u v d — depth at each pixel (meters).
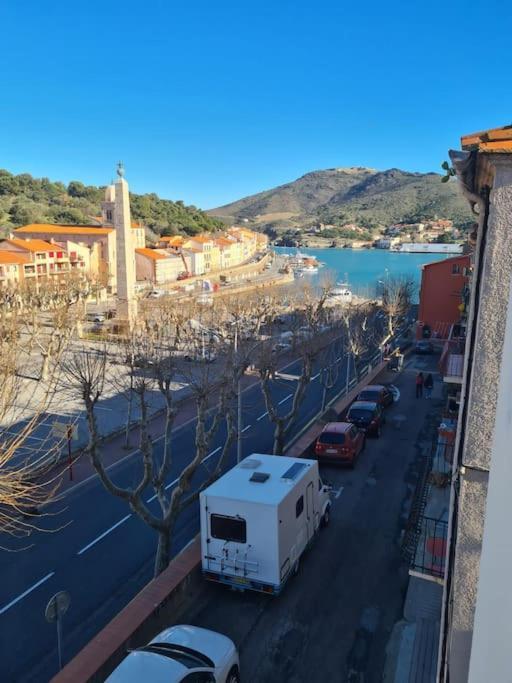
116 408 31.06
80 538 16.69
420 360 43.88
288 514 12.08
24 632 12.21
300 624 11.30
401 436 24.47
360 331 43.00
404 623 11.29
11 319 27.19
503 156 4.86
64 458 23.39
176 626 9.88
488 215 5.34
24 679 10.77
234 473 13.17
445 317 46.41
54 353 31.45
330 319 49.03
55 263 82.56
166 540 13.38
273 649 10.59
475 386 5.54
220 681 8.80
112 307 72.44
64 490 20.36
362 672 9.96
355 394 29.55
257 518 11.49
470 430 5.64
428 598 12.06
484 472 5.67
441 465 14.47
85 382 13.04
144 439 13.68
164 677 8.07
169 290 91.44
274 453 20.05
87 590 13.88
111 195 98.25
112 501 19.44
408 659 10.23
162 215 176.00
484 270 5.29
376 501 17.41
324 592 12.39
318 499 14.46
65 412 30.03
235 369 20.14
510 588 3.11
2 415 12.01
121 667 8.30
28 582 14.26
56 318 34.59
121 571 14.81
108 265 91.94
